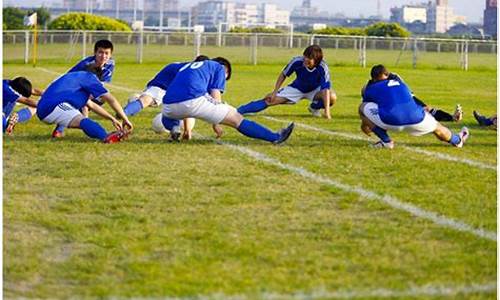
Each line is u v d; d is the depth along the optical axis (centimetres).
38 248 1204
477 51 7194
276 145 2097
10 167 1766
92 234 1266
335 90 4288
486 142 2225
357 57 7344
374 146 2083
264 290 1034
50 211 1404
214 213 1395
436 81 5312
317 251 1191
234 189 1577
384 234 1275
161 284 1055
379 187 1606
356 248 1205
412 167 1820
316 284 1056
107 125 2508
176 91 2023
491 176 1730
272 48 7338
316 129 2462
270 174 1723
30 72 5581
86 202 1465
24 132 2252
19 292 1034
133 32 7138
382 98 2017
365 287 1047
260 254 1173
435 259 1155
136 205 1446
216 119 2053
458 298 1010
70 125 2094
